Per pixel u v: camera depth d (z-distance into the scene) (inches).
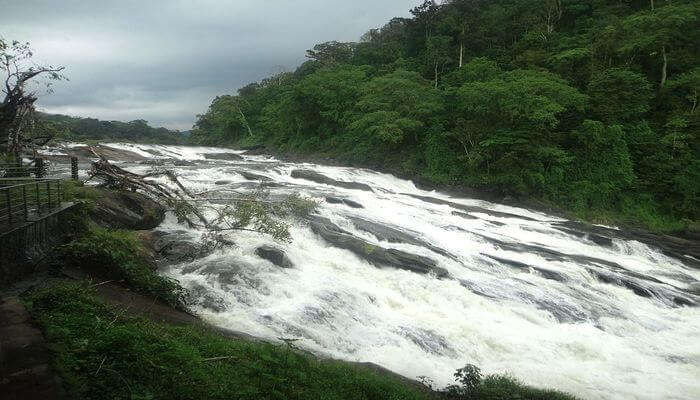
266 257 643.5
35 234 441.7
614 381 481.1
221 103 3253.0
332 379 350.9
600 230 1143.0
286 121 2487.7
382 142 1815.9
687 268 976.3
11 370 217.3
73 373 226.5
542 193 1390.3
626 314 663.1
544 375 477.4
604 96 1460.4
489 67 1765.5
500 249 888.9
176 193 848.9
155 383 248.8
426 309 606.5
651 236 1119.0
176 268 590.6
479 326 572.4
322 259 705.6
